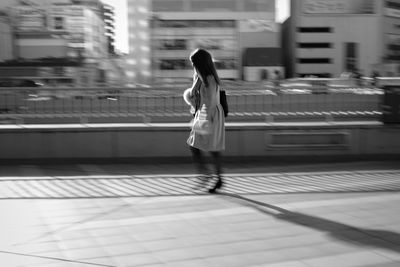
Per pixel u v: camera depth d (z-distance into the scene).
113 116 11.37
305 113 10.84
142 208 5.46
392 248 4.15
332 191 6.23
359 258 3.93
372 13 106.88
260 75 100.94
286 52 115.31
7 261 3.88
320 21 106.31
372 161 8.67
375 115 10.62
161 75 109.25
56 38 114.75
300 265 3.79
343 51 106.69
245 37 108.19
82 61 102.25
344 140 8.91
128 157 8.73
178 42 109.44
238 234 4.54
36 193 6.19
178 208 5.45
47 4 137.38
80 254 4.04
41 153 8.68
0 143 8.64
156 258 3.95
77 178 7.14
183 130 8.72
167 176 7.29
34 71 94.44
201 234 4.55
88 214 5.21
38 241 4.36
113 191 6.29
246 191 6.26
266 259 3.92
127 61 108.75
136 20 109.38
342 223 4.85
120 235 4.52
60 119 11.19
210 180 6.58
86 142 8.68
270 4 108.94
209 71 5.86
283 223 4.87
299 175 7.34
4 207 5.50
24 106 11.20
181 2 109.25
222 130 6.09
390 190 6.27
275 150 8.83
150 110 11.45
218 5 108.38
